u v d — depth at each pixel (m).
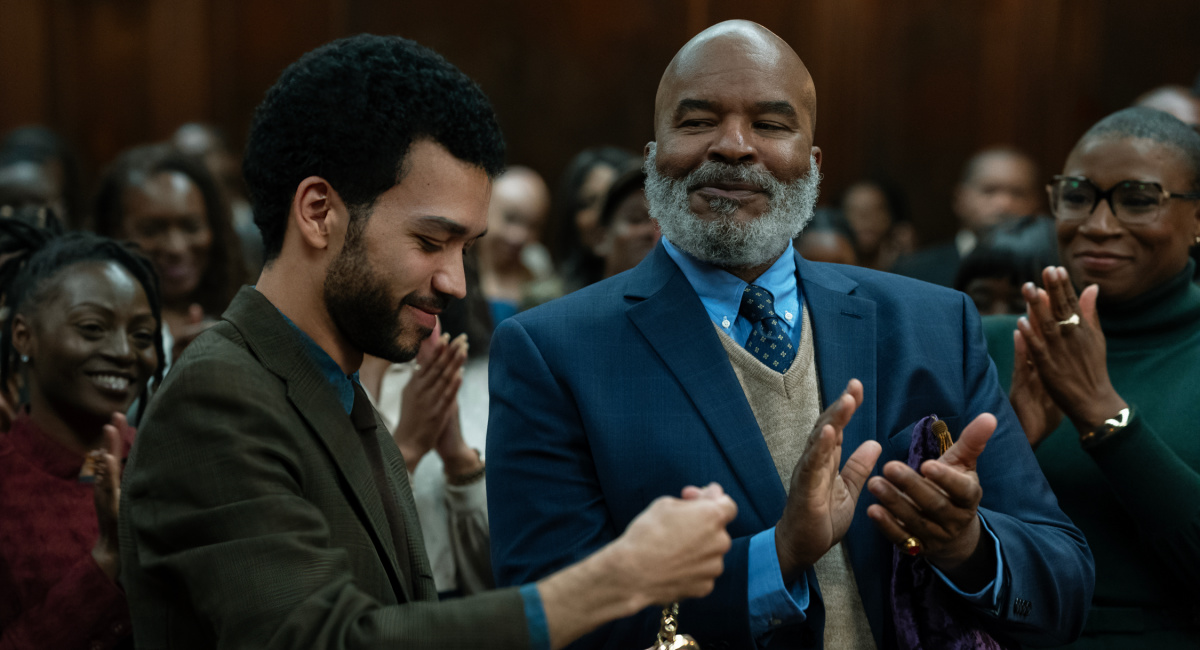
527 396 2.11
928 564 1.97
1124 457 2.37
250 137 1.71
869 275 2.33
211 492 1.47
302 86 1.64
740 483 2.01
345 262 1.62
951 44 10.41
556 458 2.06
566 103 10.95
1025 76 10.31
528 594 1.40
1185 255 2.71
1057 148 10.28
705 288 2.21
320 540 1.50
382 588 1.64
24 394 2.68
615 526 2.03
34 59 10.77
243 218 6.97
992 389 2.19
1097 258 2.69
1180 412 2.59
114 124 10.94
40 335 2.47
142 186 3.71
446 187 1.63
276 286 1.68
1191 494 2.32
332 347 1.70
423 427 2.89
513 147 11.00
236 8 10.91
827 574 2.05
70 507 2.41
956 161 10.45
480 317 3.58
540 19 10.95
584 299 2.23
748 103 2.12
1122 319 2.74
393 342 1.67
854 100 10.47
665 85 2.22
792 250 2.31
